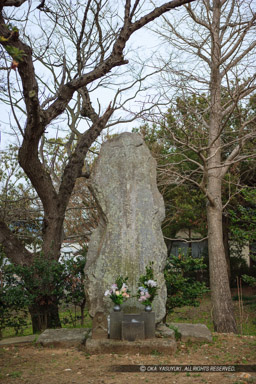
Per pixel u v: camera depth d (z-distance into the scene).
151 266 6.77
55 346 6.60
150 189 7.17
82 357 5.89
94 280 6.71
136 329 6.15
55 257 10.88
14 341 7.06
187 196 19.89
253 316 16.98
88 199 17.69
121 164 7.11
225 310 13.34
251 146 15.52
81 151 11.56
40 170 10.52
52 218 11.03
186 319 16.78
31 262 10.65
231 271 24.11
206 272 23.72
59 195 11.23
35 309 9.69
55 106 9.62
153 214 7.02
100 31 12.78
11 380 4.91
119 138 7.26
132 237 6.82
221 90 14.15
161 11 10.08
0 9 8.31
